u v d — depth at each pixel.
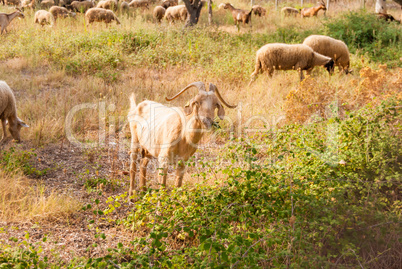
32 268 3.91
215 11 24.28
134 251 4.17
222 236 3.69
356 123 5.48
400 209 4.22
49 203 5.29
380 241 3.89
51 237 4.69
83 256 4.25
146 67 12.71
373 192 4.40
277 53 10.98
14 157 6.52
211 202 4.30
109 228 5.00
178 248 4.44
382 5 21.17
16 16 17.47
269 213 4.28
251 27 19.11
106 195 5.90
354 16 17.39
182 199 4.43
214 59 12.88
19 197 5.54
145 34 15.15
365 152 5.02
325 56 11.52
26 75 11.74
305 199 4.27
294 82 11.12
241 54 13.28
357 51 14.59
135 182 6.21
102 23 17.97
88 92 10.11
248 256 3.49
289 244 3.89
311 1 29.28
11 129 7.40
